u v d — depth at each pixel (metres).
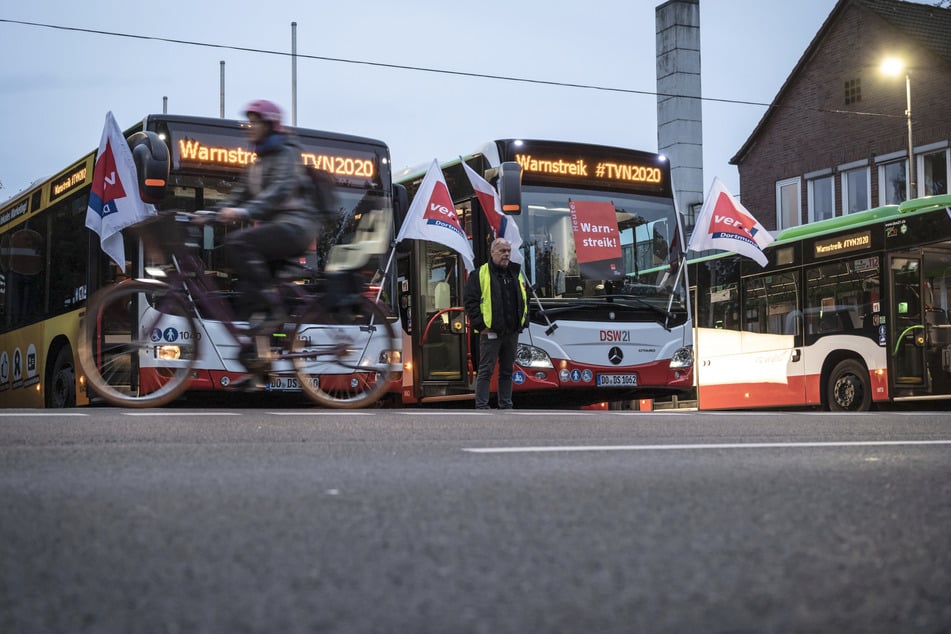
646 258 15.89
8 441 6.32
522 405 16.72
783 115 39.00
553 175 15.55
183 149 13.20
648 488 4.39
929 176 34.78
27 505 3.88
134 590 2.67
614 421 8.95
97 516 3.66
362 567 2.93
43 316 16.03
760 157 39.78
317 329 10.22
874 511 3.86
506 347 13.34
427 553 3.10
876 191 36.16
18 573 2.84
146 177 11.72
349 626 2.36
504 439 6.82
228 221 9.39
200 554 3.07
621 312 15.52
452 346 15.74
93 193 13.59
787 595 2.65
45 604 2.54
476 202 15.54
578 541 3.29
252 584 2.74
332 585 2.73
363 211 14.07
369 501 4.01
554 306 15.22
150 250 12.77
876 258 18.23
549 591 2.68
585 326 15.28
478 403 13.30
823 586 2.74
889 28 35.72
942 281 17.39
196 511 3.77
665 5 35.94
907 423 9.05
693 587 2.72
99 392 9.88
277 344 10.02
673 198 16.27
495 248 13.23
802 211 38.28
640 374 15.52
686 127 35.34
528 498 4.11
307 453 5.76
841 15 37.00
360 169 14.14
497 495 4.18
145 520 3.59
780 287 20.08
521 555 3.09
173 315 10.02
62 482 4.49
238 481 4.54
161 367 9.94
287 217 9.46
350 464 5.22
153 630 2.32
